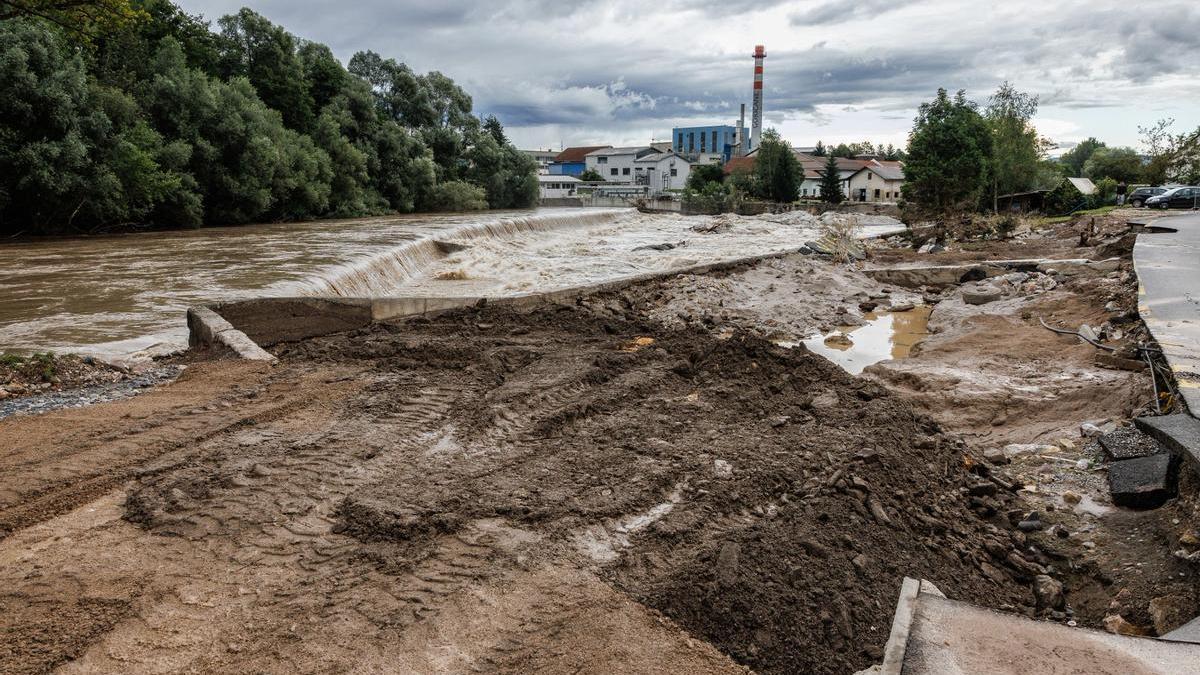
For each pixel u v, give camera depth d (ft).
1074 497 21.33
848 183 298.35
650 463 19.85
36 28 96.02
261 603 13.28
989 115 168.96
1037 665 11.28
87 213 104.68
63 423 22.91
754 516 17.40
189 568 14.38
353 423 22.74
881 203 238.89
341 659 11.82
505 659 11.95
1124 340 37.09
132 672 11.47
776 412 24.91
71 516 16.56
